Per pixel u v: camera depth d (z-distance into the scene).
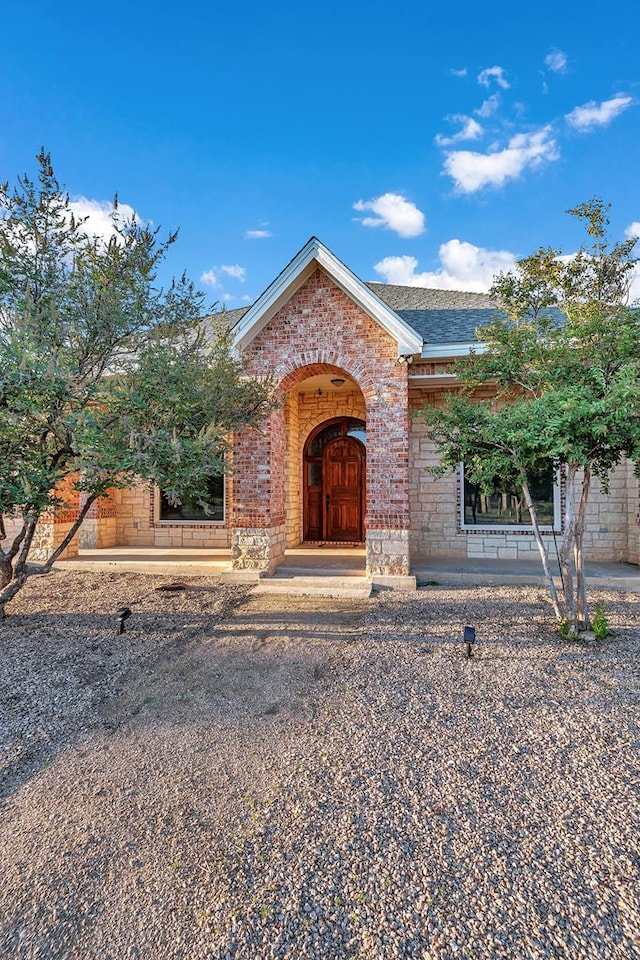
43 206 6.16
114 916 2.37
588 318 6.42
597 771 3.54
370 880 2.55
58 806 3.23
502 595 8.91
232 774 3.58
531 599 8.59
